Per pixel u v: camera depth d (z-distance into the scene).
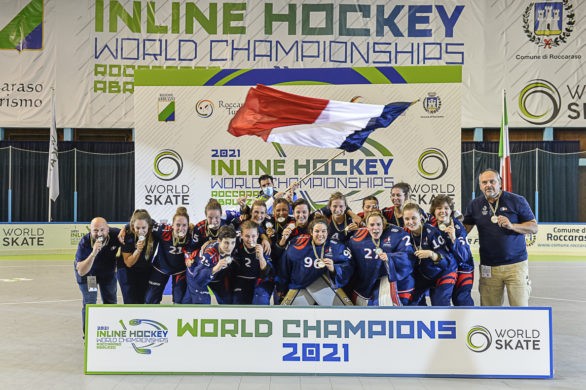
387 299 6.29
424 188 7.89
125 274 7.05
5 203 20.89
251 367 5.48
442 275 6.57
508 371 5.43
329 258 6.29
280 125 7.75
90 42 20.50
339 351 5.46
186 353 5.52
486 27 20.39
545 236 19.50
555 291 11.39
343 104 7.62
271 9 20.25
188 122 8.13
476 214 6.71
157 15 20.36
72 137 21.11
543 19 20.38
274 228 6.89
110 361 5.55
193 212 8.16
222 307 5.49
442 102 7.84
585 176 21.47
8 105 20.70
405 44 20.34
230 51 20.31
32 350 6.70
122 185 21.09
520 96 20.61
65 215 21.05
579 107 20.56
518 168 20.78
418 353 5.45
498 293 6.71
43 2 20.45
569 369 5.87
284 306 5.48
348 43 20.28
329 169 7.99
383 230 6.41
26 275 13.77
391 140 7.89
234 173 8.11
